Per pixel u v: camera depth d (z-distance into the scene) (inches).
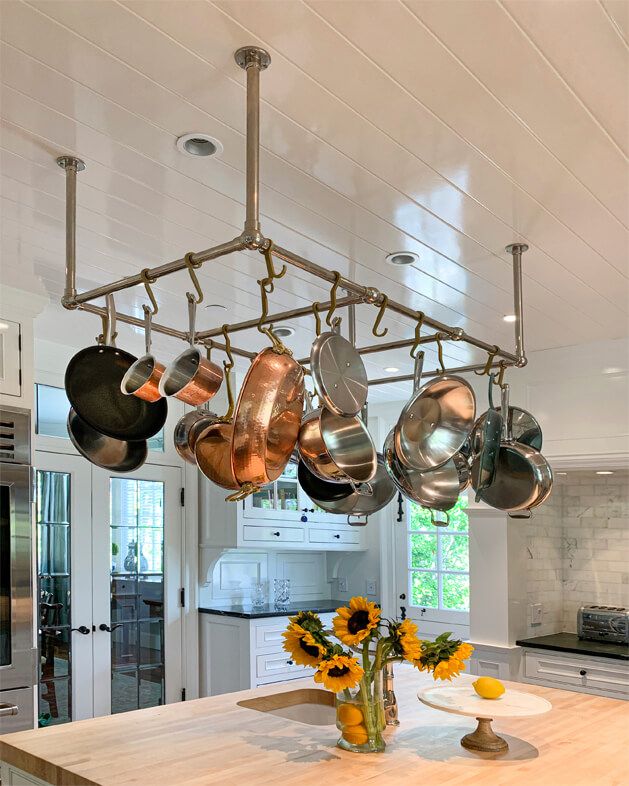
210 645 199.3
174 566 197.2
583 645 167.9
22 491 117.2
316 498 98.6
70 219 80.2
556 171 82.0
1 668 111.3
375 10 56.7
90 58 61.9
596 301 127.7
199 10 56.2
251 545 197.8
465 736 87.7
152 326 84.3
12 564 114.6
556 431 161.3
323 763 79.0
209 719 97.0
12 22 57.3
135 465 92.7
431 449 84.2
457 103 69.1
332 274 71.9
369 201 89.2
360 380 72.4
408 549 229.1
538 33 59.8
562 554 195.6
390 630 86.3
